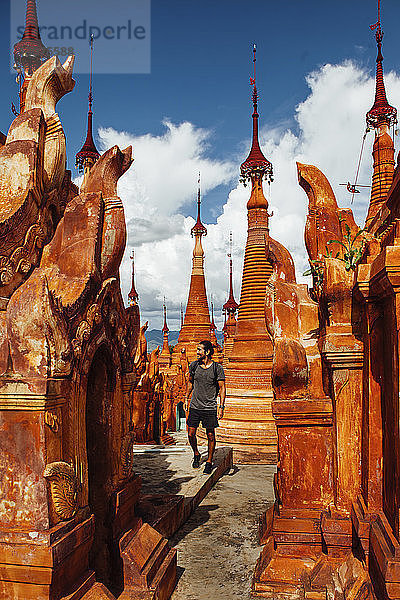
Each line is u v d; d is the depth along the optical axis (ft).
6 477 11.79
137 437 40.93
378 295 13.79
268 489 29.94
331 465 17.33
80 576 12.69
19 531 11.55
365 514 14.28
